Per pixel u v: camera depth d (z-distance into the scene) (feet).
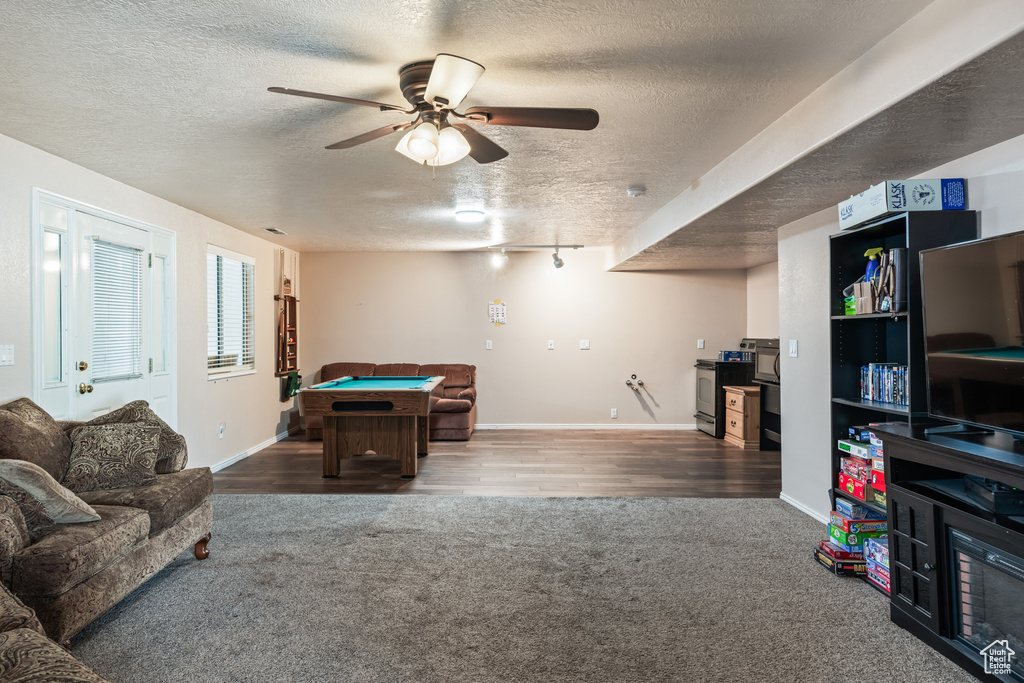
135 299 13.89
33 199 10.78
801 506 13.37
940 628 7.30
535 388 24.97
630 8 6.35
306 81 8.13
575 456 19.47
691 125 9.89
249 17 6.44
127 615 8.36
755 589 9.23
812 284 12.78
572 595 9.02
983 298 7.09
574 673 6.92
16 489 7.52
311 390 16.17
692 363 24.91
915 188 8.61
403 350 24.82
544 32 6.86
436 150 7.32
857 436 10.37
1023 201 7.86
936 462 7.36
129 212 13.66
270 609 8.55
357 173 12.72
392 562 10.35
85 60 7.43
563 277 24.85
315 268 24.84
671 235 15.97
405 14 6.44
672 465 18.13
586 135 10.38
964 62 5.80
